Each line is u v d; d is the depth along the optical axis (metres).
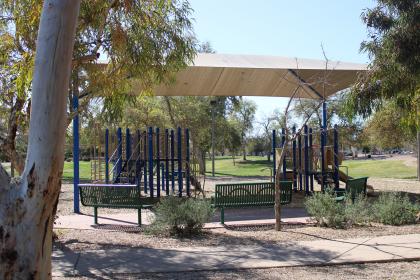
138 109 34.84
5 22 10.49
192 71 18.89
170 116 37.28
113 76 10.50
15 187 4.32
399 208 12.36
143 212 15.19
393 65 10.64
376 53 10.92
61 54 4.39
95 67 10.28
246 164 66.62
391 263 8.37
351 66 19.45
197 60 19.12
